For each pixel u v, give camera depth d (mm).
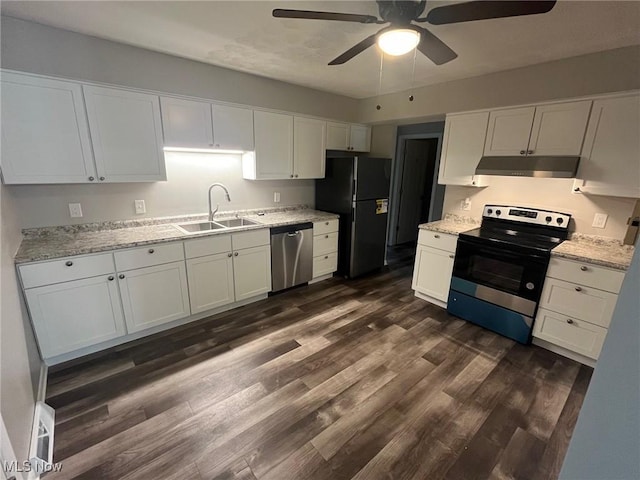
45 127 2098
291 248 3438
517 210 2979
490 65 2646
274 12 1429
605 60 2260
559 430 1784
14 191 2215
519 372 2271
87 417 1787
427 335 2740
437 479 1497
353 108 4133
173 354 2385
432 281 3281
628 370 559
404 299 3471
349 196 3809
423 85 3383
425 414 1878
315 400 1964
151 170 2594
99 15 1916
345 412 1877
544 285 2461
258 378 2148
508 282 2660
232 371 2209
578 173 2447
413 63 2654
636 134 2182
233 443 1653
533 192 2930
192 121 2768
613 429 579
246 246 3043
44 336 2076
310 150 3748
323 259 3844
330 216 3785
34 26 2031
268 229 3186
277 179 3699
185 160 3049
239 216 3510
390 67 2779
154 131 2564
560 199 2777
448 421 1831
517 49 2281
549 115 2537
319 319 2980
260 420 1803
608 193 2342
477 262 2854
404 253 5320
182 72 2686
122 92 2365
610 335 634
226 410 1866
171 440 1659
